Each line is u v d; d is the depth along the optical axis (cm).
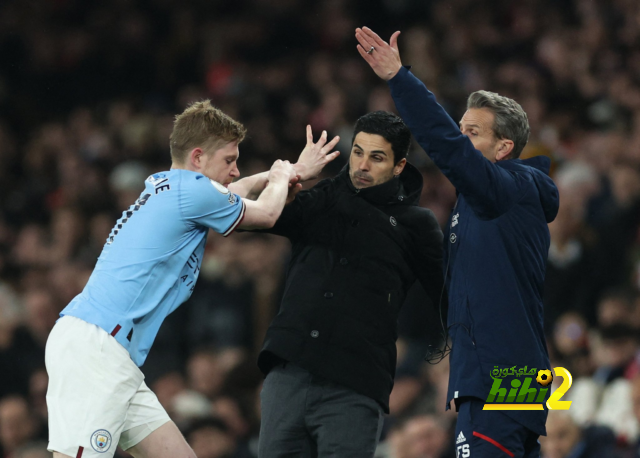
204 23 5522
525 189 1466
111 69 5528
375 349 1565
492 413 1409
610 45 4434
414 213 1628
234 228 1543
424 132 1416
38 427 2981
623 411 2467
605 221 3338
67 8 5750
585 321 3072
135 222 1537
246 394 2889
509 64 4497
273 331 1583
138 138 4784
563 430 2328
